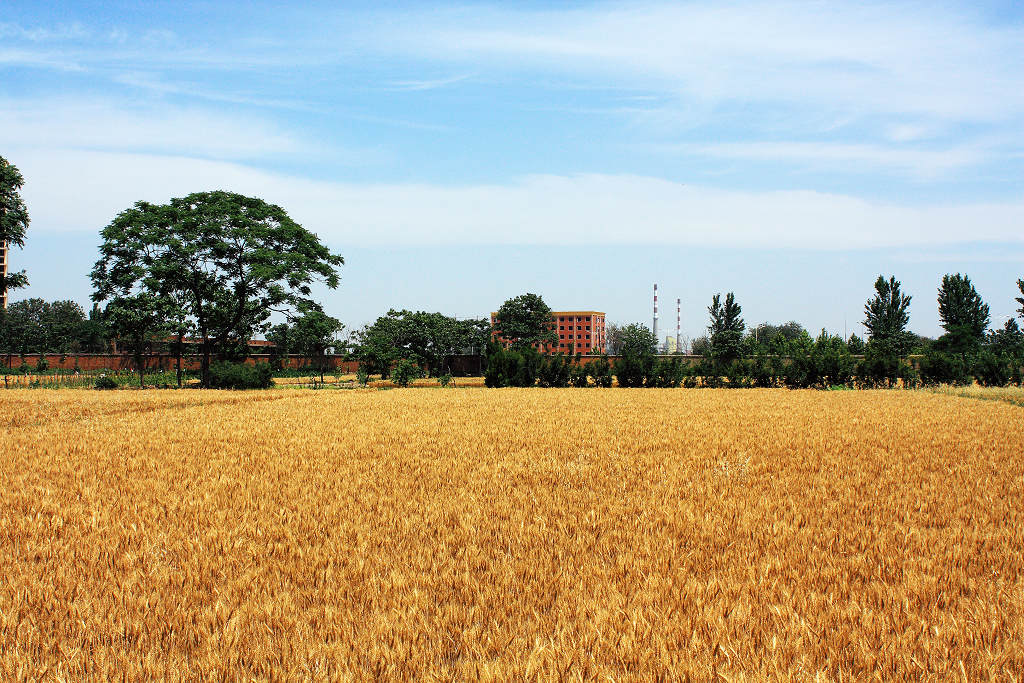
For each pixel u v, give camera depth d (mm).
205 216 48188
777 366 46844
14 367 62375
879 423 21359
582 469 12891
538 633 5242
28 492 10789
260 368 48219
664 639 5035
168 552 7387
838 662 4742
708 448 15742
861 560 6938
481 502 9992
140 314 45781
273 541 7758
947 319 75062
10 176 37688
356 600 5992
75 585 6266
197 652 4895
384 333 60719
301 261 49562
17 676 4516
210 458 14312
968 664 4668
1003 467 13242
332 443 16531
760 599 5906
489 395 36281
